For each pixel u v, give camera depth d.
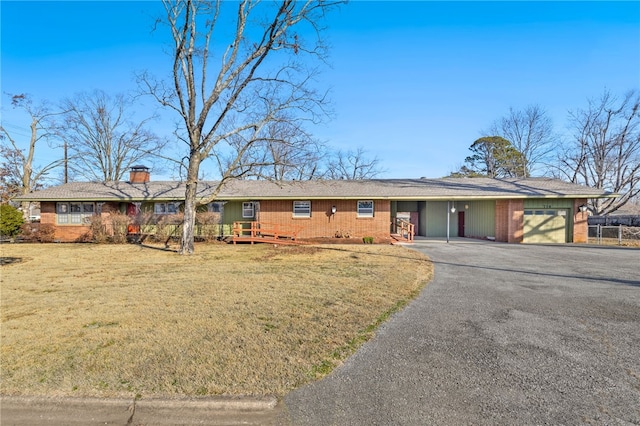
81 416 3.05
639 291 7.29
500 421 2.87
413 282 8.23
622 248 15.69
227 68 14.30
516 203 18.89
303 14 13.63
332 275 9.16
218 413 3.04
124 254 14.12
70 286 7.95
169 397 3.17
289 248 16.12
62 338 4.59
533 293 7.15
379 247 16.36
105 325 5.13
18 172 30.73
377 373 3.68
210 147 14.61
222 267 10.66
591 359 4.01
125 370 3.68
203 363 3.85
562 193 18.38
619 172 27.02
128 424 2.97
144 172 24.06
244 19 14.20
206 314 5.67
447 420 2.88
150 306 6.16
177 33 13.88
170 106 14.27
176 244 18.09
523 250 14.88
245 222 19.25
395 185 21.66
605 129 27.80
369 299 6.64
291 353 4.14
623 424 2.82
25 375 3.58
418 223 24.19
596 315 5.64
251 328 5.00
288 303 6.35
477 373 3.69
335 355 4.11
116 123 34.31
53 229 20.30
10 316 5.59
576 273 9.41
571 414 2.96
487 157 42.41
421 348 4.33
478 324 5.23
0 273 9.77
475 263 11.23
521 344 4.45
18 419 3.03
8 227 20.33
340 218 20.00
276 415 2.98
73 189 22.02
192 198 14.42
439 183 22.19
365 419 2.89
